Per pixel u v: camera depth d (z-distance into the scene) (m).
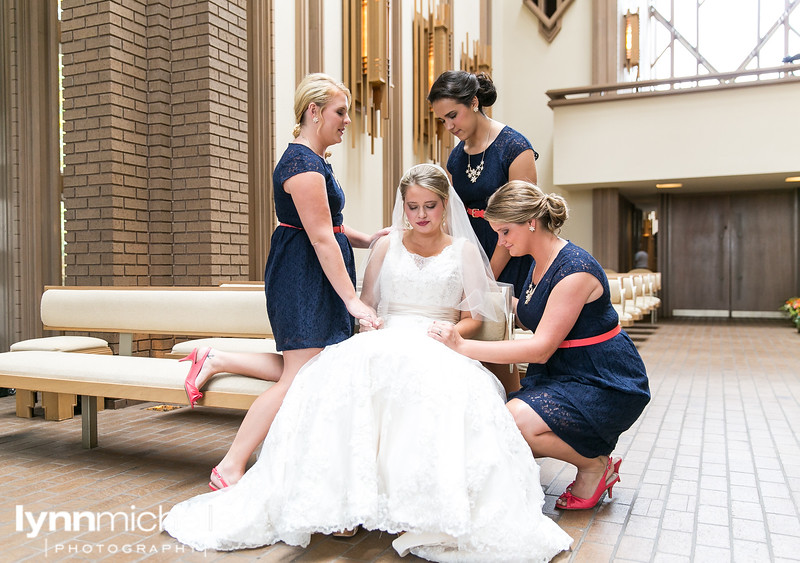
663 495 2.71
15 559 2.05
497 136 3.08
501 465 2.05
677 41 15.22
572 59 13.02
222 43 5.21
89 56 4.80
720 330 10.66
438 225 2.67
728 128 10.31
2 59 5.07
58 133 5.14
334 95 2.63
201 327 3.57
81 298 3.87
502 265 3.11
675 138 10.62
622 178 10.99
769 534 2.28
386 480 2.07
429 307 2.68
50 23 5.09
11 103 5.05
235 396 2.72
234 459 2.55
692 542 2.21
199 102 5.08
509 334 2.77
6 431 3.86
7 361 3.31
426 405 2.06
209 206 5.08
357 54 7.59
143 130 5.09
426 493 1.99
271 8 5.88
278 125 6.03
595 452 2.46
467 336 2.68
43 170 5.11
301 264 2.60
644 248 16.44
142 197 5.08
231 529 2.17
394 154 8.49
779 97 10.01
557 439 2.39
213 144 5.10
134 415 4.36
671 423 4.08
